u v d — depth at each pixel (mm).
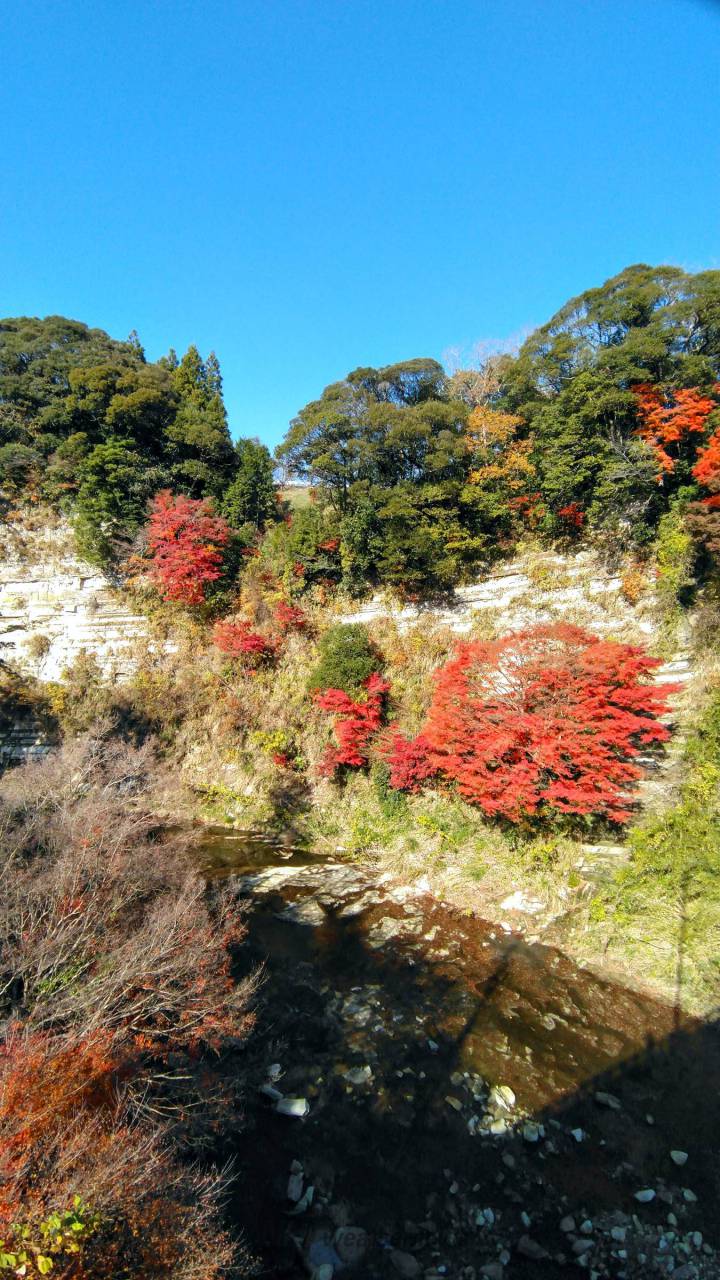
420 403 23828
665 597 17656
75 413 26828
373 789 17828
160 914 8758
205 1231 5453
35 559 26500
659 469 17844
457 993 10453
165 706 21984
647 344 17516
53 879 8938
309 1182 6898
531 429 22891
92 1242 4391
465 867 14484
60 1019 7172
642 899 11852
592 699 12828
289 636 22656
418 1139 7520
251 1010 9883
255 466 27281
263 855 16578
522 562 21297
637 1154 7242
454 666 15109
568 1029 9516
